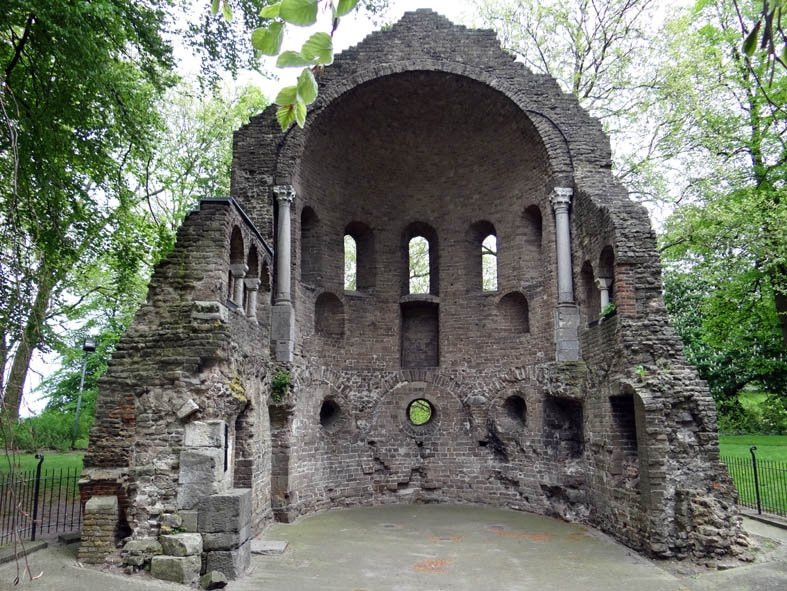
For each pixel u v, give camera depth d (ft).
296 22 9.07
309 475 64.39
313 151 69.77
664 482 45.62
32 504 56.80
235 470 51.08
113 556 38.24
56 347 55.06
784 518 53.31
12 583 33.68
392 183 76.38
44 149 48.37
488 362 71.82
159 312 42.83
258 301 60.90
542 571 42.68
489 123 72.59
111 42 50.01
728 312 79.10
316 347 68.54
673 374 48.47
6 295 35.09
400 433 71.77
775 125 74.38
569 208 66.13
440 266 75.82
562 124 67.82
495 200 74.13
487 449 70.28
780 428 115.14
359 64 70.08
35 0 40.24
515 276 71.31
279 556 45.52
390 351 73.82
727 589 37.73
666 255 82.58
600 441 55.98
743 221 69.51
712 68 79.20
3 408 21.74
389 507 67.46
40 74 47.80
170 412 40.63
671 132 82.89
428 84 71.15
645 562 44.80
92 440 40.50
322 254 71.15
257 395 54.19
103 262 79.77
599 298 61.82
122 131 56.65
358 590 38.01
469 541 51.65
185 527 38.70
